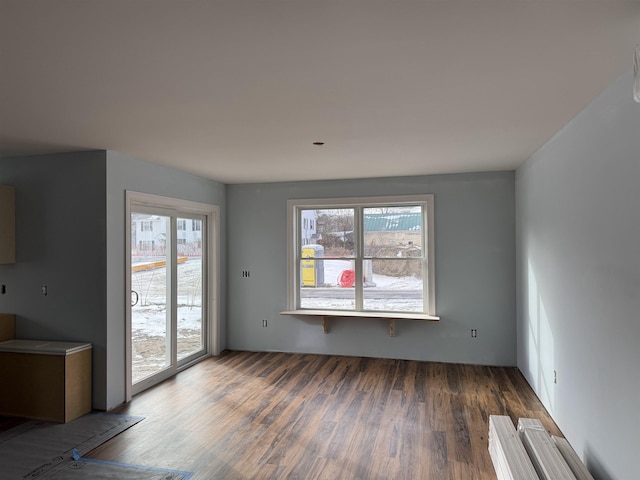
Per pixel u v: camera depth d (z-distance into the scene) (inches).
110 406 158.1
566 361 128.6
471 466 115.6
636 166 83.4
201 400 166.4
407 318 213.2
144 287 182.2
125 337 165.6
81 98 101.9
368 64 84.1
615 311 93.4
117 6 61.9
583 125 113.3
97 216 158.1
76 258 160.1
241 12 64.0
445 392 173.5
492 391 174.4
